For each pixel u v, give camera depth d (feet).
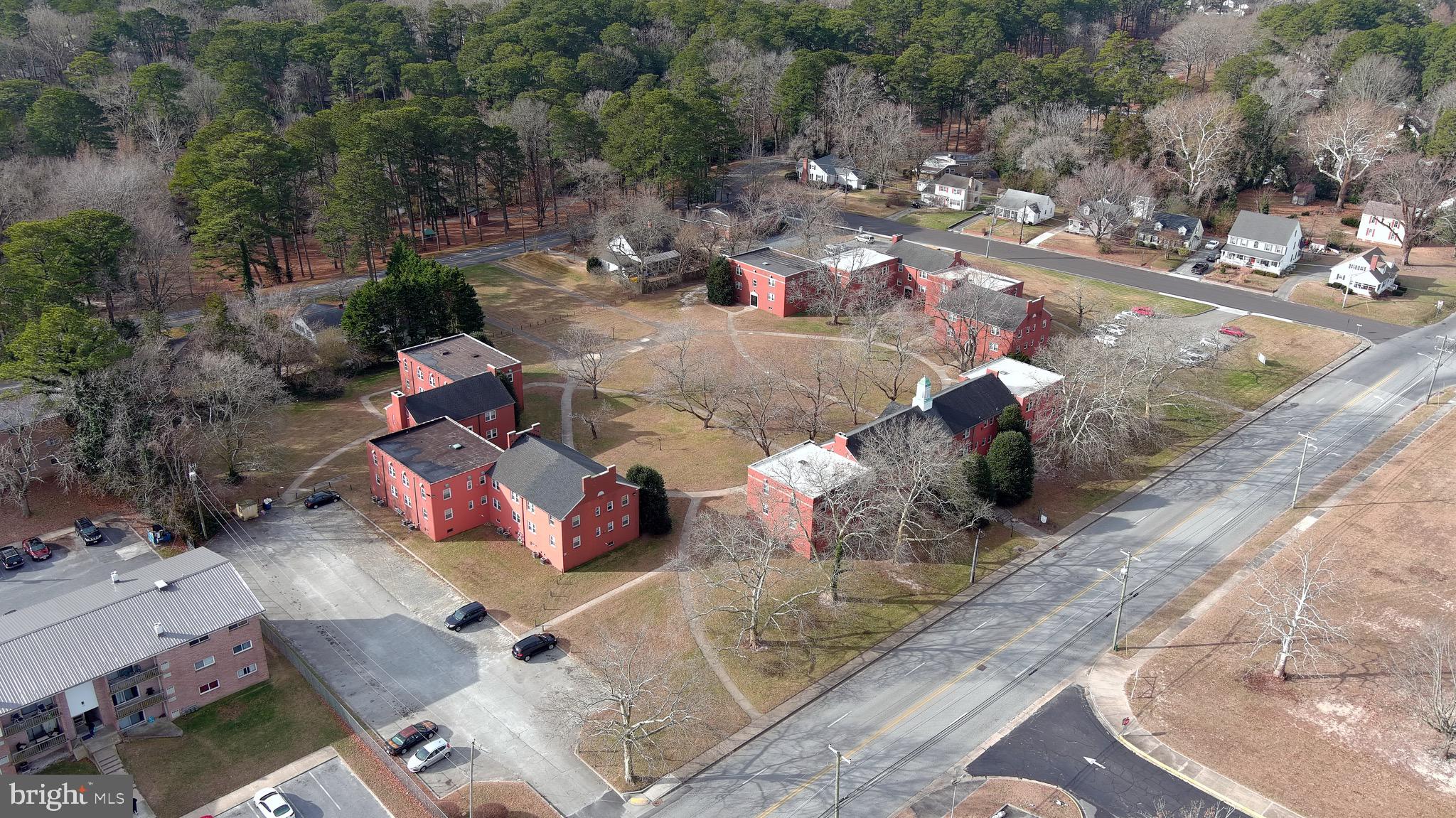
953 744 217.77
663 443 341.41
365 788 204.85
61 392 303.89
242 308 371.15
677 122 530.27
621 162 530.27
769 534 256.52
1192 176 581.94
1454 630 248.73
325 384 376.89
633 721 221.46
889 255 466.70
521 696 230.07
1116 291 480.23
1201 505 308.81
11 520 291.58
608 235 490.08
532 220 594.24
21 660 205.98
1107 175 539.70
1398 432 352.69
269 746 215.51
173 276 476.13
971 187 608.19
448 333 410.52
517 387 364.17
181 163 468.34
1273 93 618.44
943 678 237.25
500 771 209.97
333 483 314.35
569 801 202.80
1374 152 570.87
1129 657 244.22
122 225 394.93
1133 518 301.43
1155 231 538.47
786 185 576.20
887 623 255.29
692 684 232.94
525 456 288.71
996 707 228.43
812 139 647.56
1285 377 395.34
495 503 292.40
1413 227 508.94
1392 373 397.39
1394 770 208.95
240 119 520.42
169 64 638.53
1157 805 201.26
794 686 234.17
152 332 374.43
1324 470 328.49
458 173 556.51
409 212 533.55
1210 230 563.07
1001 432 315.37
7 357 352.90
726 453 334.44
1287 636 229.86
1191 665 240.73
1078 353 328.90
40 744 206.69
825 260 460.14
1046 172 594.24
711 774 210.18
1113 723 223.51
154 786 203.62
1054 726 222.69
